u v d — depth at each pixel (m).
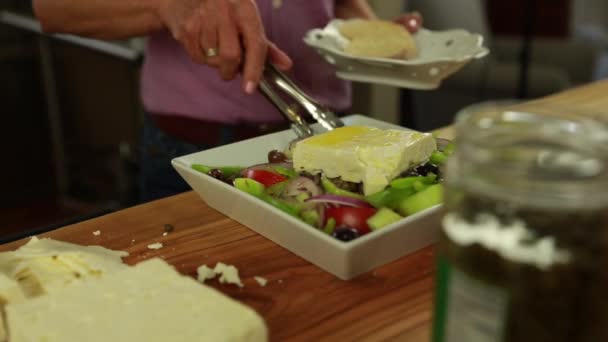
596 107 1.11
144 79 1.25
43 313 0.49
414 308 0.59
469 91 2.48
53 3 1.07
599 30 3.23
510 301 0.40
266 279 0.64
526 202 0.38
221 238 0.72
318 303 0.60
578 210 0.38
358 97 2.12
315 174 0.73
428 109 2.45
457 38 1.07
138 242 0.71
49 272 0.60
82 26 1.08
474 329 0.42
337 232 0.63
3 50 2.31
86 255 0.62
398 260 0.67
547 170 0.38
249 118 1.17
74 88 2.39
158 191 1.28
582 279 0.39
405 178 0.70
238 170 0.79
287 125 1.19
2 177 2.51
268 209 0.66
